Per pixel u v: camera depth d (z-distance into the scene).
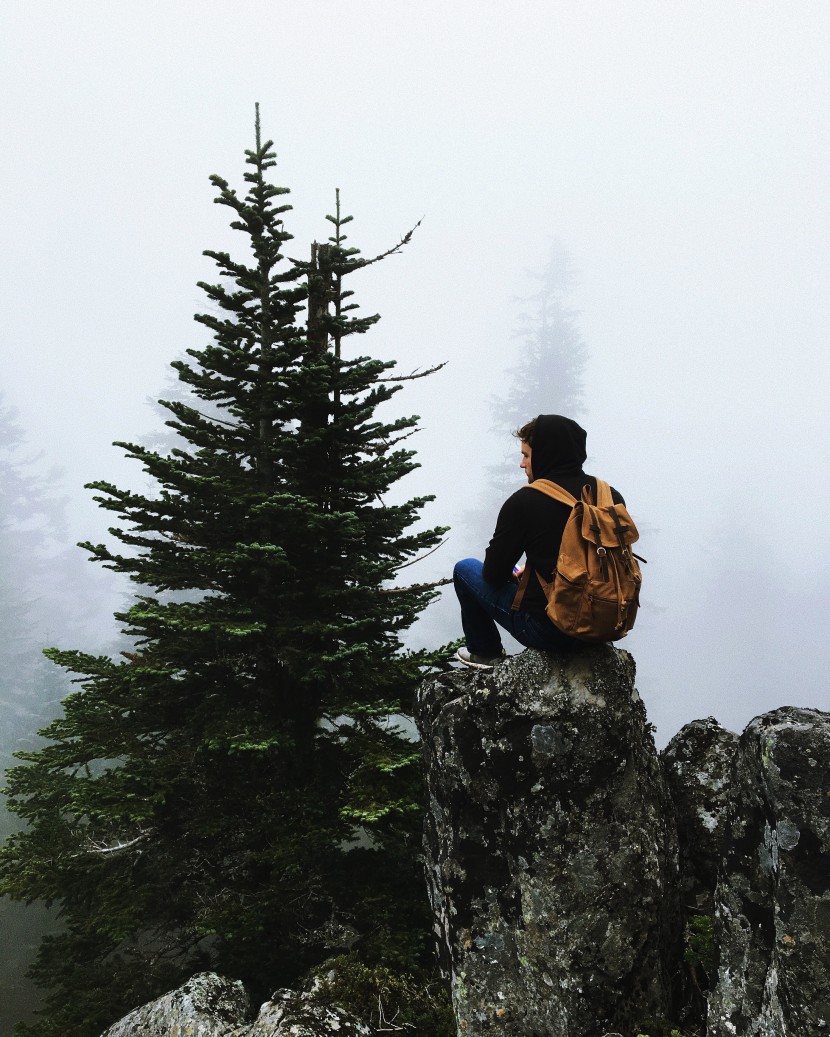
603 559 3.12
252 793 5.71
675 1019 3.62
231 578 6.08
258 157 6.01
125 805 5.17
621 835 3.61
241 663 5.85
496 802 3.76
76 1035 5.05
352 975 4.59
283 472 6.14
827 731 2.80
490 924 3.73
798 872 2.69
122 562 5.88
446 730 3.93
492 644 4.10
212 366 5.88
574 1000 3.46
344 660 5.58
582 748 3.64
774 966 2.77
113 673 5.81
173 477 5.72
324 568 6.07
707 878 4.15
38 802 5.86
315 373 5.61
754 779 2.97
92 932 5.72
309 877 5.52
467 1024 3.65
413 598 6.25
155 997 5.35
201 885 5.69
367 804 4.83
